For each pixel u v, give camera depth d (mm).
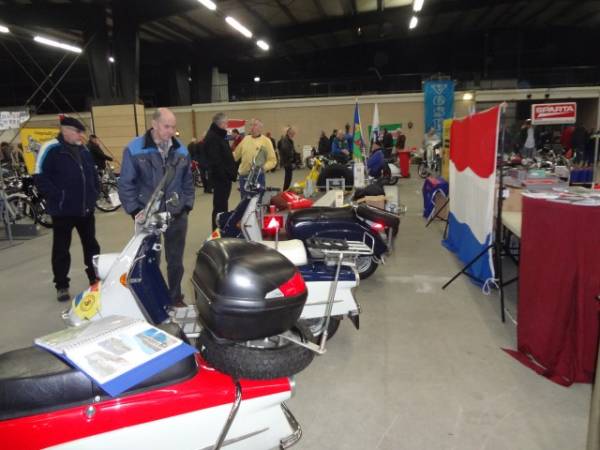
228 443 1653
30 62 21000
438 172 12969
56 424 1428
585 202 2486
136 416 1497
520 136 11297
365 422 2227
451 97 17688
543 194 2934
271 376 1673
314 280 2789
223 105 20438
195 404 1567
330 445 2066
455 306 3686
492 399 2398
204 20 16234
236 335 1667
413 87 20672
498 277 3975
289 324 1729
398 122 19844
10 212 7199
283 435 1757
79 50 13633
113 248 5867
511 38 23422
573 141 9531
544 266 2605
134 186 3102
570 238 2455
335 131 15945
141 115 14031
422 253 5281
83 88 24500
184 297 3814
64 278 4027
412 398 2418
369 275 4281
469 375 2639
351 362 2816
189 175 3301
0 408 1410
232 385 1641
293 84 21578
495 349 2953
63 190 3789
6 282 4641
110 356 1542
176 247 3287
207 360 1725
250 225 3582
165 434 1541
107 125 13781
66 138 3775
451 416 2260
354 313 2854
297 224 3895
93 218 4117
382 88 20859
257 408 1660
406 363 2791
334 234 3908
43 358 1551
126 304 2309
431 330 3254
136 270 2340
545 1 17875
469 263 4137
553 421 2205
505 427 2166
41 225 7801
